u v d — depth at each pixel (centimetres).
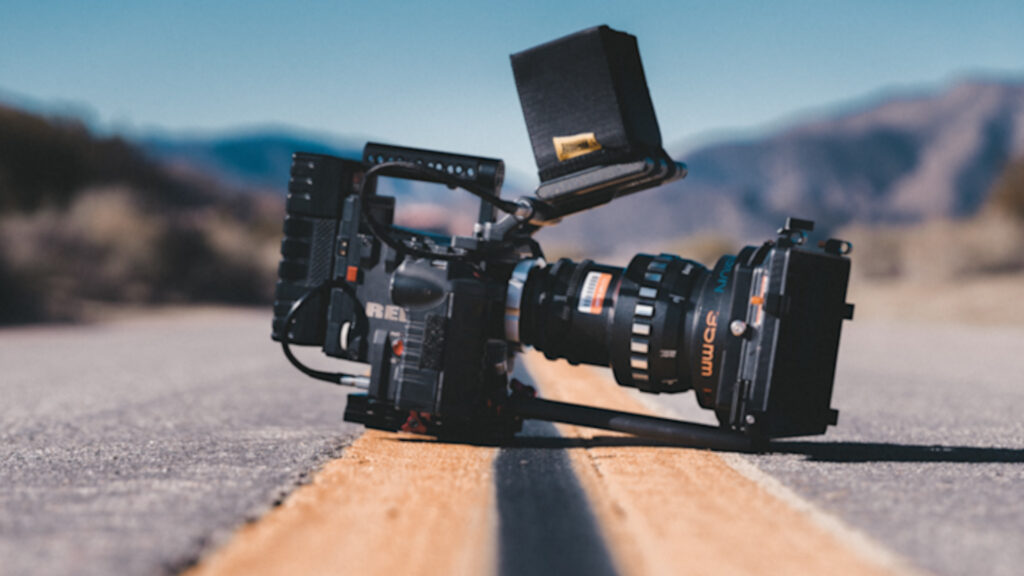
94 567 153
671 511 211
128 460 289
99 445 333
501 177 371
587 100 356
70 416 441
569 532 190
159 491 225
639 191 381
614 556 172
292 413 467
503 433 363
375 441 351
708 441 337
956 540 183
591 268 368
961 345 1432
